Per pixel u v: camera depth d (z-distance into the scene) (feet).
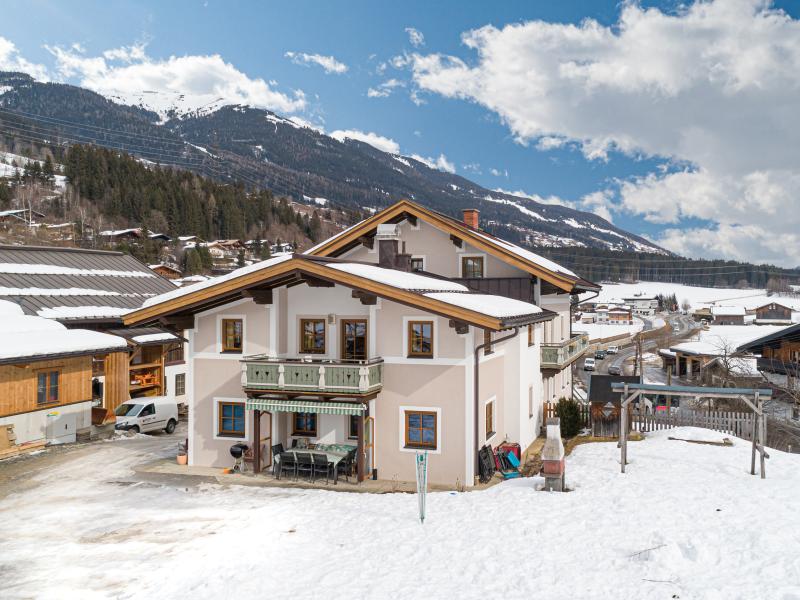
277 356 69.97
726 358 172.86
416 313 65.77
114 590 38.68
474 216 114.52
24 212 467.11
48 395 86.69
